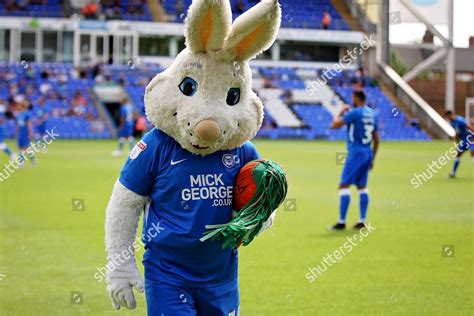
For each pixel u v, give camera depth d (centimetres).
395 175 2056
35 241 1023
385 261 911
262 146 3278
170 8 4444
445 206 1440
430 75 4434
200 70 425
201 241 428
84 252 951
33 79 3972
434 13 4269
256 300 722
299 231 1131
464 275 841
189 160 434
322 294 746
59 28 4134
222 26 416
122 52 4294
